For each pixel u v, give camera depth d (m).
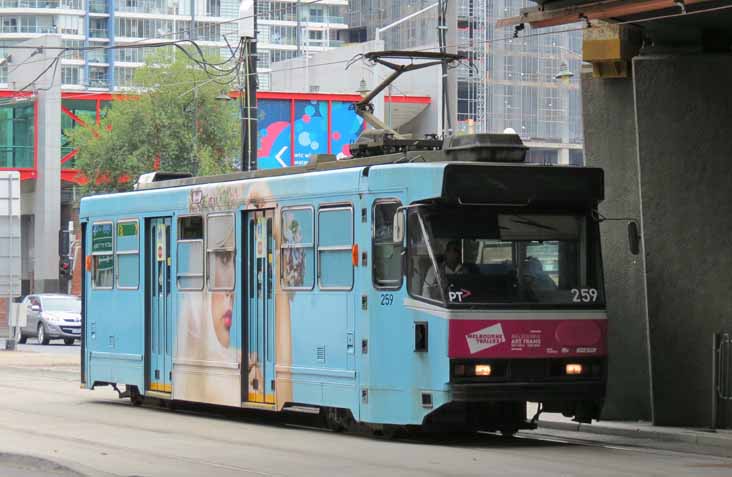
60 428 19.94
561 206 17.62
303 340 19.28
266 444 17.61
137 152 67.56
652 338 20.89
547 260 17.42
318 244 18.98
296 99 78.12
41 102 81.12
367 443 17.73
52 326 51.97
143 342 23.58
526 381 17.00
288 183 19.72
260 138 77.19
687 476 14.41
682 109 20.83
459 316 16.73
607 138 22.14
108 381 24.75
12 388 29.02
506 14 96.38
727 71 20.58
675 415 20.75
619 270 21.89
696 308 20.77
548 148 99.50
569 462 15.64
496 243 17.22
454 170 17.00
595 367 17.48
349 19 133.25
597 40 21.77
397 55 24.25
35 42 80.81
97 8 184.12
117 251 24.62
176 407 24.05
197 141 67.44
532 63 98.31
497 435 19.30
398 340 17.42
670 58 20.86
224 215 21.23
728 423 20.33
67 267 57.44
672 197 20.89
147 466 15.09
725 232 20.62
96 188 69.75
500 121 96.81
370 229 17.95
